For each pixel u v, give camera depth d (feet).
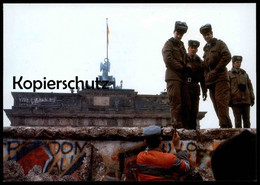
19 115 97.66
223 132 14.16
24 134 13.91
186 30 17.19
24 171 13.70
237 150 7.11
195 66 19.19
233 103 23.81
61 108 100.53
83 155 13.97
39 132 13.94
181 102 16.65
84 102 101.71
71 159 13.92
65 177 13.76
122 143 14.11
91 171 13.84
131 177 13.80
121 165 13.93
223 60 17.28
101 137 14.03
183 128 15.53
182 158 11.64
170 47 16.84
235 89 23.73
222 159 7.19
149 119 101.65
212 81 17.61
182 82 16.62
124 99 103.50
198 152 14.06
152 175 10.34
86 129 14.11
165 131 14.08
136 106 102.63
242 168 7.02
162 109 102.58
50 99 101.09
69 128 14.12
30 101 99.96
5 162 13.67
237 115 23.76
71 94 102.68
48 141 13.99
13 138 13.88
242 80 23.80
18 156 13.79
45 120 98.84
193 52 19.45
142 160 10.73
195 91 18.86
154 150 10.86
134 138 14.08
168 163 10.39
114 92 103.60
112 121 100.94
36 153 13.87
